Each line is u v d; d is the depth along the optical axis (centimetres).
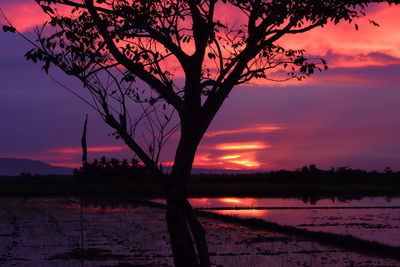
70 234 2659
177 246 751
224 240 2431
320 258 1919
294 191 8388
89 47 781
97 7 759
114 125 755
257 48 787
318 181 13212
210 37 796
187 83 774
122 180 12562
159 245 2259
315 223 3403
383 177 13638
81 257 1916
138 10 783
